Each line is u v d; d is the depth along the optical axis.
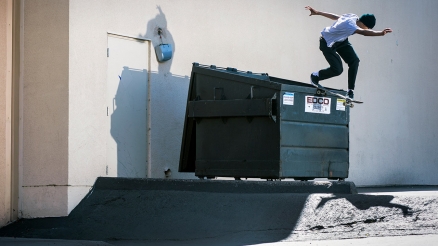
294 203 7.44
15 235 7.99
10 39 8.61
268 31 11.96
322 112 8.66
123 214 8.05
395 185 14.75
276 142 8.16
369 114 14.08
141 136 9.83
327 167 8.74
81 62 8.73
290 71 12.39
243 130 8.49
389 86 14.73
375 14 14.44
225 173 8.65
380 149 14.35
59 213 8.41
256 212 7.42
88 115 8.80
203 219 7.51
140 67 9.81
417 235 6.52
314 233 6.77
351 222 6.95
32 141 8.66
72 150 8.52
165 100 10.17
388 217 6.98
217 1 11.02
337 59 9.14
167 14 10.20
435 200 7.24
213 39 10.94
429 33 16.20
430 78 16.19
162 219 7.70
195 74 9.08
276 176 8.14
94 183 8.84
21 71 8.69
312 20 12.93
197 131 8.98
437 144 16.33
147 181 8.46
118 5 9.39
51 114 8.59
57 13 8.64
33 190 8.60
